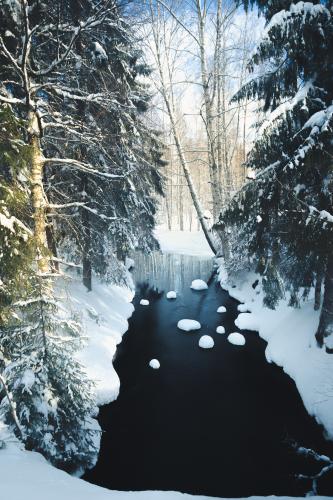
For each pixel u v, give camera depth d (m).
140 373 10.26
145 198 16.75
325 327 8.62
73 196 10.75
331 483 6.05
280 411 8.30
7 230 4.11
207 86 16.78
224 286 18.17
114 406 8.65
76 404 5.43
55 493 3.38
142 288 18.86
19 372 4.89
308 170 6.89
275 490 6.21
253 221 9.95
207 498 3.81
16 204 4.61
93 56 7.92
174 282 19.92
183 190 42.69
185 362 10.89
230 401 8.84
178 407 8.68
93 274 14.95
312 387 7.98
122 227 13.07
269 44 6.55
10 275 4.37
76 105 8.97
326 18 5.98
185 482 6.43
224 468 6.73
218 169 19.42
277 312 12.39
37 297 4.86
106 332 11.26
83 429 5.96
